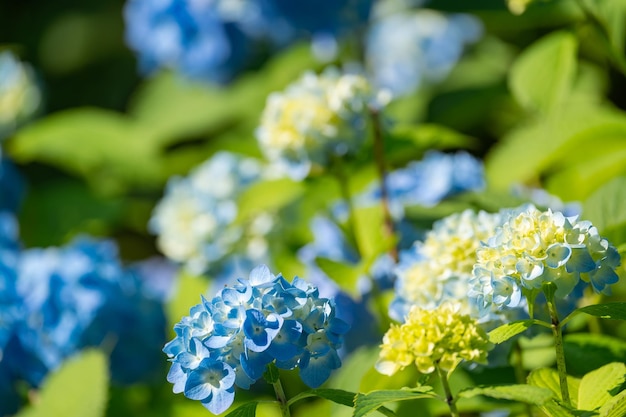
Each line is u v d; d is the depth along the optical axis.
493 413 2.08
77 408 2.21
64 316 2.39
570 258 1.73
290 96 2.31
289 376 2.37
